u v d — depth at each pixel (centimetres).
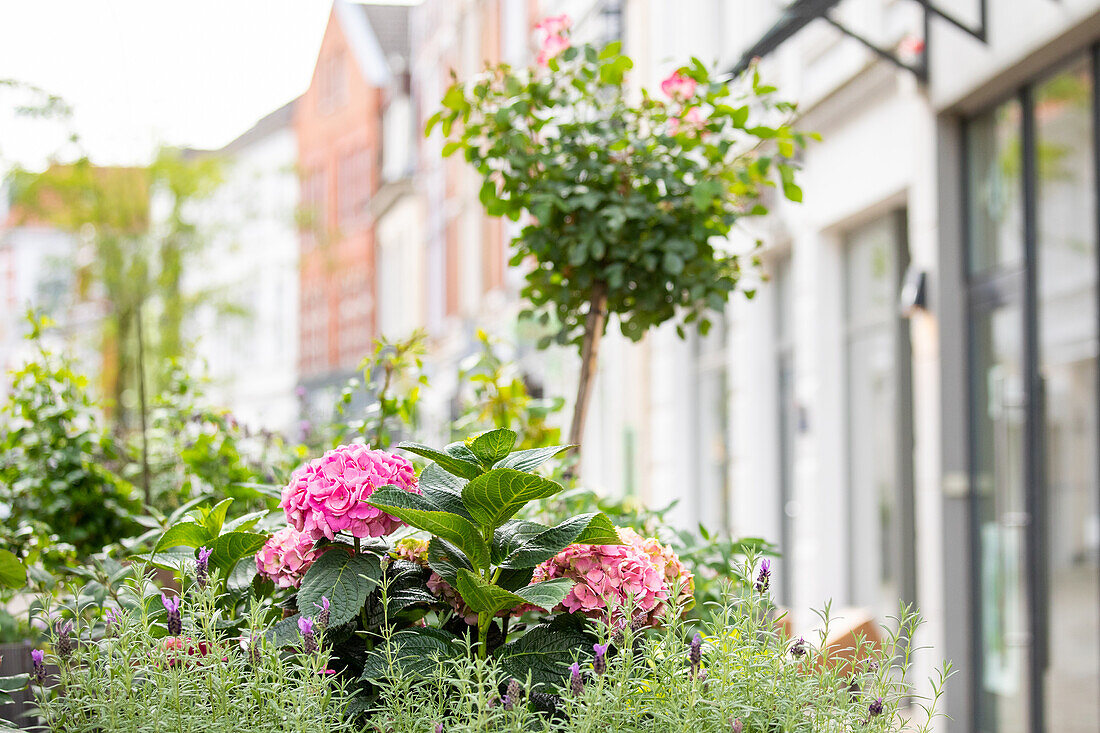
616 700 245
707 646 263
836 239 1013
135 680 266
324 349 4147
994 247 764
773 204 1088
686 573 303
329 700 257
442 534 271
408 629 279
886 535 937
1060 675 676
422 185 3152
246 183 2542
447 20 2772
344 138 4084
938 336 783
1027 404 712
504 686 269
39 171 2033
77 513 493
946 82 773
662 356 1416
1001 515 747
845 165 956
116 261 2164
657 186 475
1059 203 691
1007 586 739
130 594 317
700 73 471
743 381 1177
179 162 2289
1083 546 657
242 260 2762
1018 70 707
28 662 321
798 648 264
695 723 245
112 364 2211
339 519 281
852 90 925
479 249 2447
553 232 479
